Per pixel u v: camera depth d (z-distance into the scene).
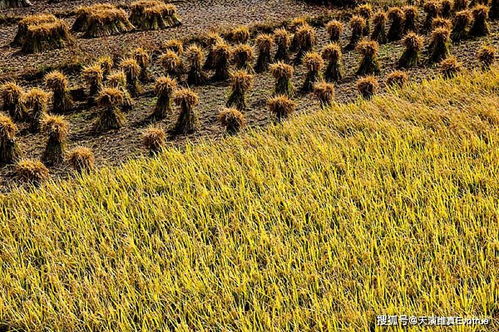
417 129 13.68
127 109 17.73
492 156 12.19
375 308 8.33
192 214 11.42
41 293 9.42
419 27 23.98
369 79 16.83
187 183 12.35
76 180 13.09
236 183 12.28
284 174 12.57
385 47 22.14
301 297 8.98
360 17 22.53
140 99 18.55
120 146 15.31
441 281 8.84
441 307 8.32
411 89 16.84
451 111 14.62
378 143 13.34
